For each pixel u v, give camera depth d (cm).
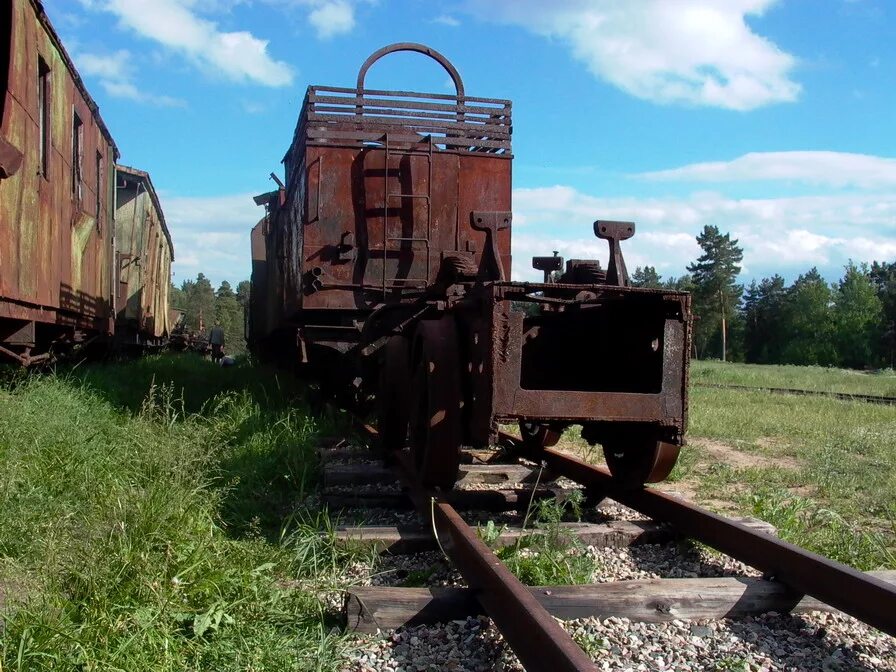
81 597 338
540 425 674
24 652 280
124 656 289
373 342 743
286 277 1105
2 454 524
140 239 1980
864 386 2475
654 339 470
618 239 514
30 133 804
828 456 819
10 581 349
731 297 8638
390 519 516
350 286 892
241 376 1396
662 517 477
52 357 1045
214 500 509
